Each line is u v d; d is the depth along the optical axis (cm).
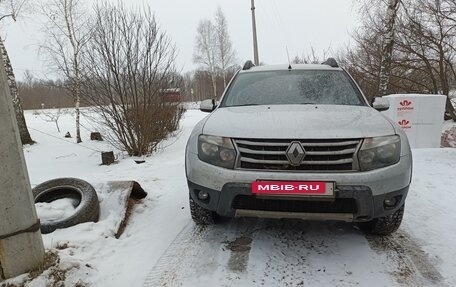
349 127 267
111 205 369
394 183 260
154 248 306
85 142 1199
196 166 283
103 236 312
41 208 337
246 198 269
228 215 276
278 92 375
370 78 1288
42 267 238
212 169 272
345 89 377
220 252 294
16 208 223
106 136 885
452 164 572
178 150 900
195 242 314
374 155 258
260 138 262
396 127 290
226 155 270
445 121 1198
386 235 317
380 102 382
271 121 283
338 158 256
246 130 272
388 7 976
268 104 356
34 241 234
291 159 254
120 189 392
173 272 266
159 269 271
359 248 296
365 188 250
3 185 216
